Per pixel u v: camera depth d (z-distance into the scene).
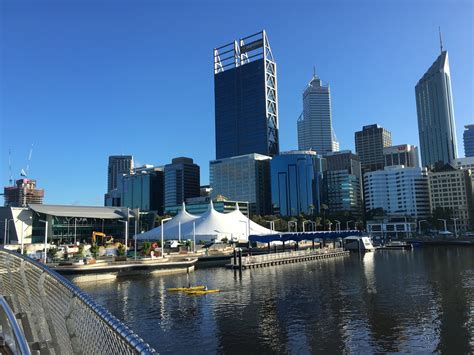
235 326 37.66
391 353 29.69
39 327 9.20
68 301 7.83
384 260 109.19
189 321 39.69
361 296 51.81
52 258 77.88
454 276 70.38
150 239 118.31
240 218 127.38
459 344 31.30
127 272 71.88
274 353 30.27
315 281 66.25
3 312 10.38
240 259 82.25
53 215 160.88
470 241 184.62
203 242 130.62
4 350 9.25
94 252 89.06
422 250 155.75
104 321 6.16
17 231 152.62
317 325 37.56
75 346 7.34
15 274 10.84
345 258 117.69
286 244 147.50
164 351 31.11
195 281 67.00
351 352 30.08
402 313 41.72
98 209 177.50
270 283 64.19
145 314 42.78
